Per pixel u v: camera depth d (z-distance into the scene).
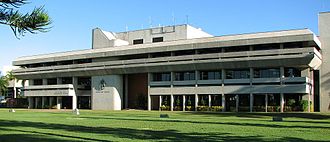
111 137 18.56
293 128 25.23
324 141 17.31
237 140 17.44
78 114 53.62
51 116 46.72
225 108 67.81
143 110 75.00
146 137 18.70
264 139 17.95
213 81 69.12
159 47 72.62
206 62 67.50
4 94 118.94
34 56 94.19
